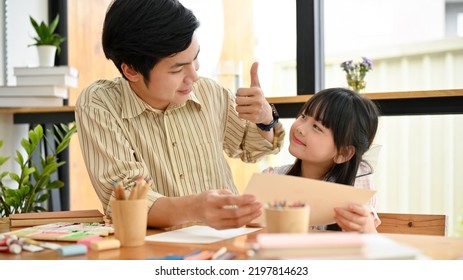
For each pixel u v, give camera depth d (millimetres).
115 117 1456
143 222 1016
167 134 1530
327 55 2438
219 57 2506
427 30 2451
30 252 984
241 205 1058
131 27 1315
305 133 1564
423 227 1406
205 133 1599
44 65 2516
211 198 1098
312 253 705
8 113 2627
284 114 2092
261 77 2453
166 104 1536
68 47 2838
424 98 1831
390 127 2500
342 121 1538
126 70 1402
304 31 2199
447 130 2383
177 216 1193
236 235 1114
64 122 2566
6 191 2326
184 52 1331
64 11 2826
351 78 2035
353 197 1045
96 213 1356
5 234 1129
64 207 2873
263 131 1648
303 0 2197
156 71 1347
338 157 1575
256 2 2441
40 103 2455
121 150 1388
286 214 852
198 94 1635
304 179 1013
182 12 1321
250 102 1498
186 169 1551
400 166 2490
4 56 2561
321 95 1590
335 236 731
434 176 2426
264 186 1034
